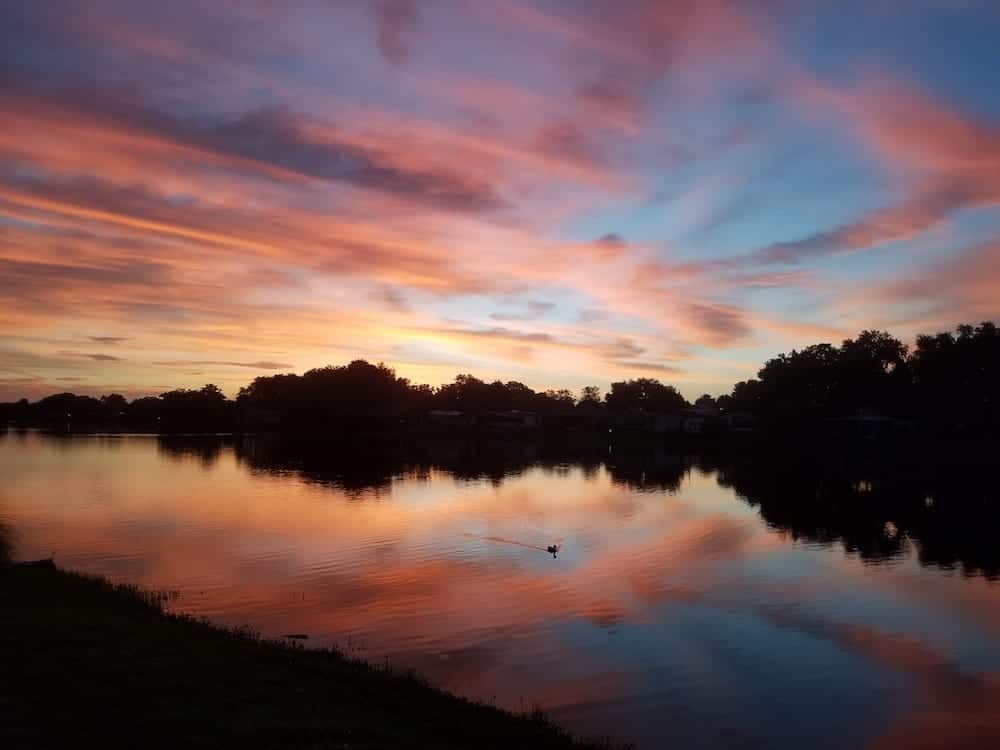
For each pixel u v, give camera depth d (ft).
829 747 48.03
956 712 53.42
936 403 337.31
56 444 383.04
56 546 107.04
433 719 42.37
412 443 413.80
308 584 85.51
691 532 126.52
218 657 46.47
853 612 77.61
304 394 531.09
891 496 176.55
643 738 48.03
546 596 81.92
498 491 185.68
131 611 60.39
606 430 497.87
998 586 88.99
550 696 54.08
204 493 172.96
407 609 75.41
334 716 37.88
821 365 392.27
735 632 70.28
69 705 34.47
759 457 309.63
